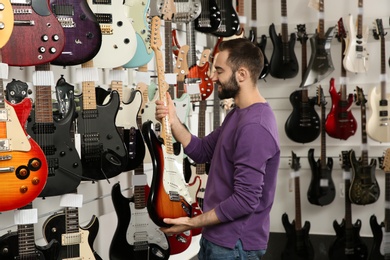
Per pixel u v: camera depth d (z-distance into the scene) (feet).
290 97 15.51
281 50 15.52
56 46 7.22
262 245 7.06
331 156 15.99
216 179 7.14
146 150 9.78
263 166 6.60
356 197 14.53
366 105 15.51
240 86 7.06
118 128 9.14
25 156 6.86
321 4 15.19
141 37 9.43
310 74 15.05
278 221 16.69
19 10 6.94
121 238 9.50
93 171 8.25
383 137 14.70
